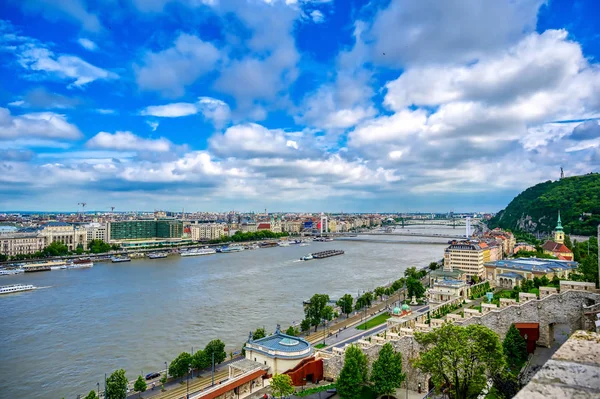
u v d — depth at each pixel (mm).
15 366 175875
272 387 130500
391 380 131375
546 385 18516
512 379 103938
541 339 145250
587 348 22766
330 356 157750
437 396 129750
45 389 156125
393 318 185000
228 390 134125
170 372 158375
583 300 137625
